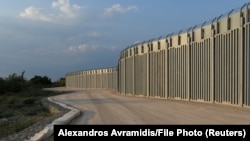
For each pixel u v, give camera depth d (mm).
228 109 24453
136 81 56031
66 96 62281
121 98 48375
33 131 16953
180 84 38781
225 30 28594
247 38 25125
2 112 43406
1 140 15781
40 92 99250
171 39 41750
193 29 35594
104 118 21203
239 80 26109
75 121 20141
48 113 36375
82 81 128250
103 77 103062
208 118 19250
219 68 29609
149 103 34625
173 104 31828
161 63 45000
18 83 103750
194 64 35094
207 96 31922
